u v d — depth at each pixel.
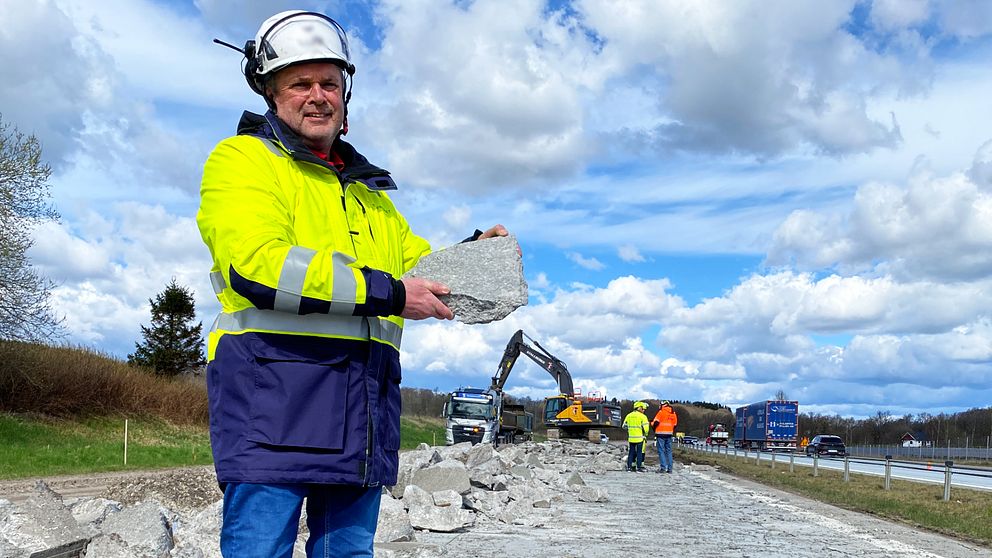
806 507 13.88
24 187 24.25
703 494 16.22
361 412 2.22
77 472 19.70
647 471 24.80
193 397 39.34
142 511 5.75
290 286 2.04
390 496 9.76
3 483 15.93
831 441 52.28
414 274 2.66
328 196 2.37
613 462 25.80
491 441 36.91
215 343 2.23
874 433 92.94
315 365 2.15
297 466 2.10
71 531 5.18
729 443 78.19
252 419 2.11
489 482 12.59
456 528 9.40
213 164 2.22
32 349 31.00
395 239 2.71
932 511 13.59
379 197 2.71
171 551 5.52
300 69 2.34
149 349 55.84
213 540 6.15
